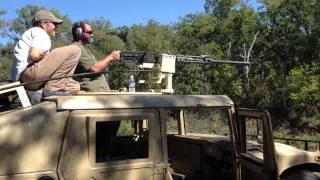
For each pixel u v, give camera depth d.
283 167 5.47
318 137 37.88
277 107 48.12
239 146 5.53
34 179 4.53
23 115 4.63
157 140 5.01
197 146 6.17
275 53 53.84
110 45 59.09
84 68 6.11
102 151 4.91
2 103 5.43
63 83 5.28
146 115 4.99
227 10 56.94
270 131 5.02
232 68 51.44
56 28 6.03
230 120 5.53
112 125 5.03
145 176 4.94
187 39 57.62
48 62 5.21
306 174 5.44
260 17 54.34
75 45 5.61
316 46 49.47
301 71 44.28
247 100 51.53
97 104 4.79
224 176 5.96
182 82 42.38
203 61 6.96
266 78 52.72
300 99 43.41
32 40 5.70
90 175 4.72
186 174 6.18
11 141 4.52
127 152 5.14
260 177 5.39
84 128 4.73
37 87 5.26
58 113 4.68
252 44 53.53
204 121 8.08
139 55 6.30
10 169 4.48
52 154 4.62
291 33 52.72
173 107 5.13
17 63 5.68
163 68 6.34
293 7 51.72
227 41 56.28
